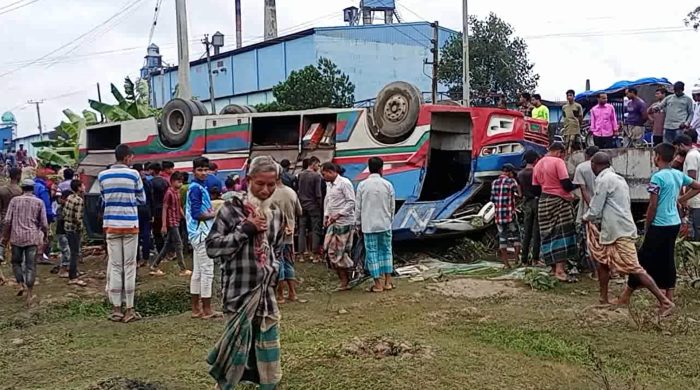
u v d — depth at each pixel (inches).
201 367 220.2
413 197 430.0
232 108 548.1
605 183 268.2
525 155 379.9
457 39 1180.5
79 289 379.6
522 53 1173.7
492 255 430.9
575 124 518.6
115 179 296.8
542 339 238.8
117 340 265.0
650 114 496.4
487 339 241.8
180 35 721.0
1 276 397.7
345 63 1539.1
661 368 210.2
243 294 170.7
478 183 437.7
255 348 173.2
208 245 170.1
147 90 928.9
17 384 215.2
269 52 1625.2
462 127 449.7
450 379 195.8
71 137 800.3
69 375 221.3
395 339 235.6
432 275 369.7
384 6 1691.7
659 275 273.7
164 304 356.8
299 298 334.6
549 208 338.0
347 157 456.8
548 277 330.3
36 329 292.5
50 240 517.7
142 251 440.1
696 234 343.6
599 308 277.4
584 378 199.3
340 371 203.5
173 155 528.7
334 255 342.0
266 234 173.6
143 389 200.5
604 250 273.7
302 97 1145.4
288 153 482.3
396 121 434.9
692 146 348.5
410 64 1624.0
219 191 358.9
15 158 1433.3
